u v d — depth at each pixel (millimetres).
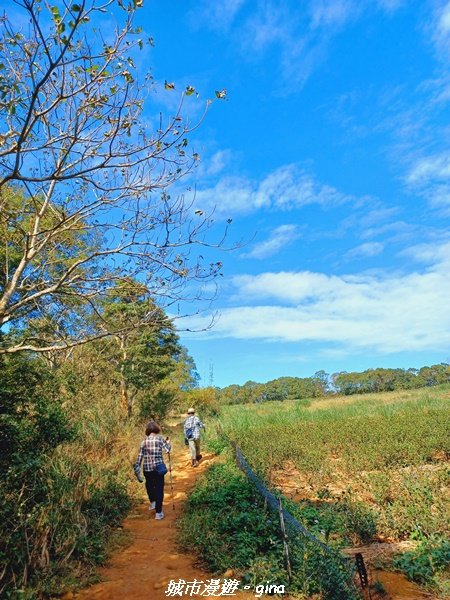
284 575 5113
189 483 10727
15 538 4941
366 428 15195
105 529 6895
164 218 5918
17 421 6652
